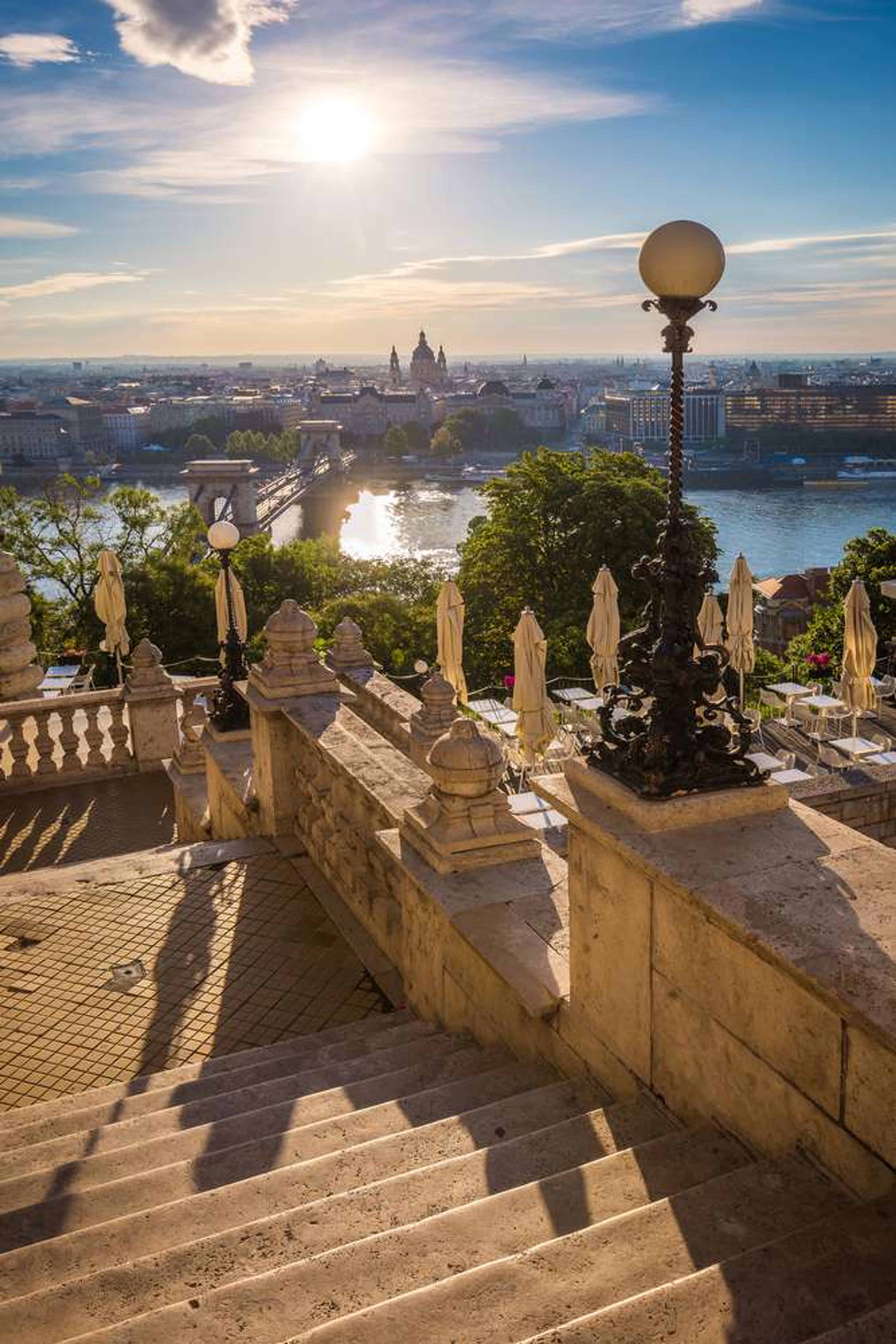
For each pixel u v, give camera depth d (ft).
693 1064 14.49
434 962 22.07
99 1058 23.41
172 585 163.32
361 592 223.10
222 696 41.47
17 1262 13.42
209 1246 12.84
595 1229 11.47
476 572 162.09
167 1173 15.52
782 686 90.07
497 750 22.06
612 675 74.95
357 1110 17.84
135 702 51.47
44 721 50.39
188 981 26.45
